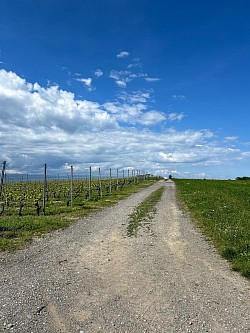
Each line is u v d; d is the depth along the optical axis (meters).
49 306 8.00
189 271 10.90
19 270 10.95
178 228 19.00
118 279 10.09
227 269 11.09
